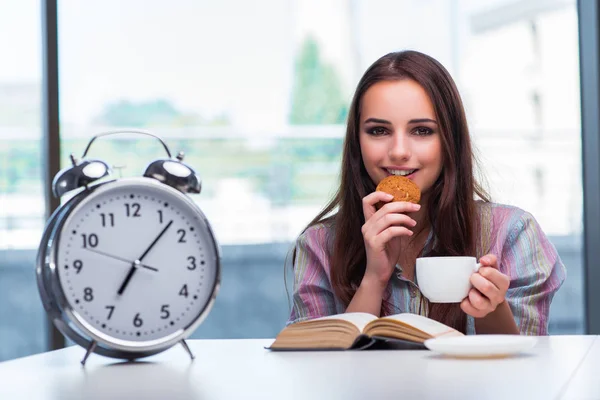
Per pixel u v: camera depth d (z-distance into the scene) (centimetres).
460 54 841
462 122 206
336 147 700
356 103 210
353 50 949
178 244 140
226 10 928
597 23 349
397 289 201
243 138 693
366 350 144
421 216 210
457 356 132
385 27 930
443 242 207
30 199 640
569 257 673
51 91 312
